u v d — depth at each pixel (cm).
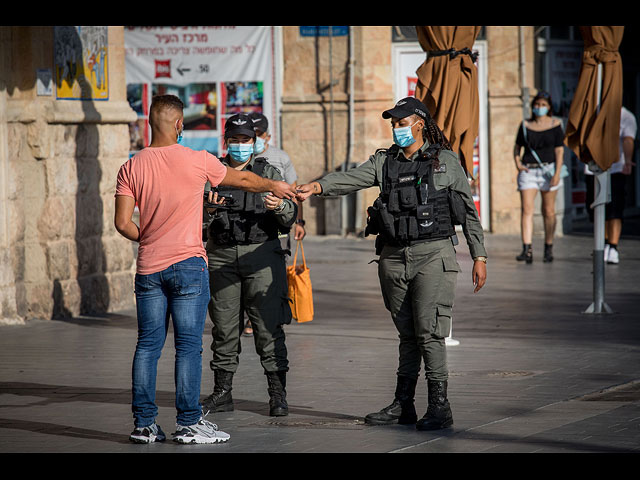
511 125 6812
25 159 3772
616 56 3688
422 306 2166
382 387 2619
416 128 2183
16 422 2273
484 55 6812
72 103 3888
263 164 2358
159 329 2070
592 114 3697
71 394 2580
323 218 6956
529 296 4238
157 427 2105
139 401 2075
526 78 6831
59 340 3391
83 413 2362
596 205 3759
